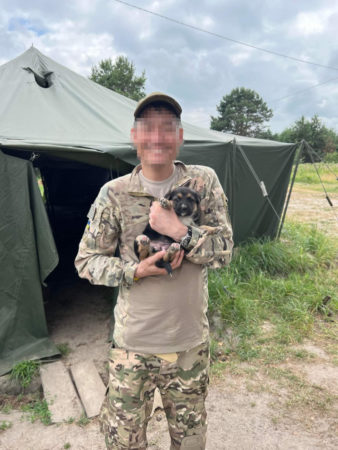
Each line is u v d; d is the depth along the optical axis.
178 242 1.51
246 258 5.84
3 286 3.45
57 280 5.88
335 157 37.91
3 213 3.39
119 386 1.65
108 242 1.64
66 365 3.52
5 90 4.80
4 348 3.46
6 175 3.38
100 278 1.57
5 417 2.88
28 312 3.58
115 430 1.67
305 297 4.73
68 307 4.85
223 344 3.87
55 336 4.07
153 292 1.56
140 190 1.58
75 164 5.98
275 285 5.01
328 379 3.31
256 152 5.95
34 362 3.40
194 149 4.74
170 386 1.73
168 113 1.47
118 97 6.29
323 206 12.59
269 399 3.06
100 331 4.20
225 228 1.67
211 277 4.89
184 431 1.75
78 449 2.55
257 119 62.91
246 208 6.23
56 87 5.27
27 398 3.14
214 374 3.39
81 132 4.29
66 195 9.67
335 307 4.57
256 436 2.66
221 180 5.29
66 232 8.41
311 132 49.25
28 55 5.60
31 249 3.50
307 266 5.89
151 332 1.59
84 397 3.04
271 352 3.73
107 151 3.56
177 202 1.54
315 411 2.91
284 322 4.29
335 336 4.04
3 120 4.10
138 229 1.59
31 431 2.73
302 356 3.66
